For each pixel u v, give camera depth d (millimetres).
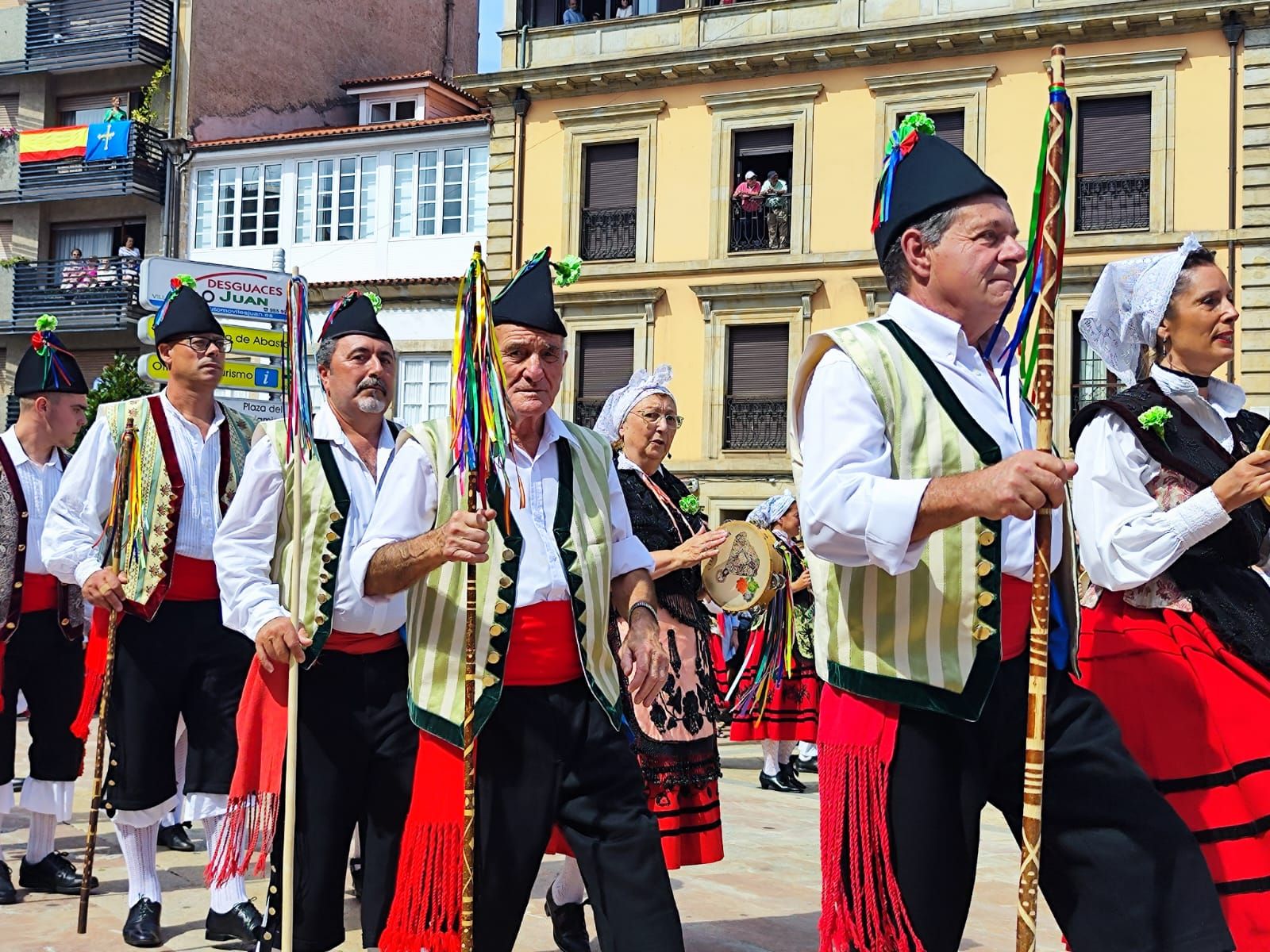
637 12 23969
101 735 5133
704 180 22953
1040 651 2648
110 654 5125
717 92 22828
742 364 22797
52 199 27547
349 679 3965
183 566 5195
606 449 3764
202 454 5383
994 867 6434
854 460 2779
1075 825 2832
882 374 2855
